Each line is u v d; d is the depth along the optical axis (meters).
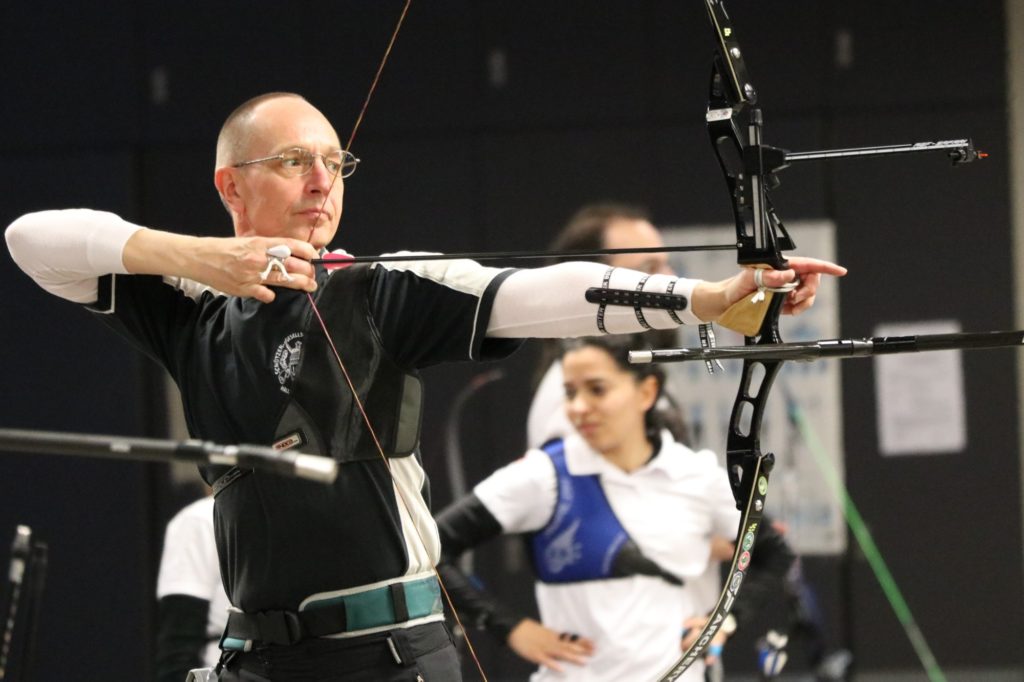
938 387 16.00
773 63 16.16
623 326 5.71
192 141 16.55
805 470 15.84
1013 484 15.98
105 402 16.61
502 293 5.93
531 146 16.44
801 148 16.17
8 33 16.61
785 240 5.52
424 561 6.20
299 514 5.95
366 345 6.11
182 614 9.19
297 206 6.27
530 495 9.25
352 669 5.95
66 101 16.59
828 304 16.11
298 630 5.96
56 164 16.58
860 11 16.08
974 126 16.00
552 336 5.93
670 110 16.28
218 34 16.48
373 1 16.42
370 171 16.55
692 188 16.23
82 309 16.64
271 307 6.19
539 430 10.34
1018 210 15.97
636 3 16.28
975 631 15.95
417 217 16.53
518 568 15.93
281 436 6.05
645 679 9.05
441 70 16.47
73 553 16.55
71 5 16.56
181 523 9.35
